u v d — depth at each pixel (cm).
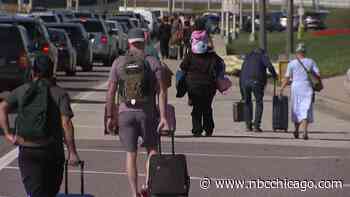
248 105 3916
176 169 1978
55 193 1761
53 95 1719
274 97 3906
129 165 2173
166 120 2177
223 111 4862
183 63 3619
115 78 2177
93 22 9056
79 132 3750
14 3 16600
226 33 14712
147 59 2173
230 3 13325
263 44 7300
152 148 2197
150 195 1986
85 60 7856
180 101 5359
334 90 6075
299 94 3622
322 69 7438
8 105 1725
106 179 2611
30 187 1720
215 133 3803
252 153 3192
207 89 3603
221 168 2845
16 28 4600
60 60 6888
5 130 1736
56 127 1727
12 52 4575
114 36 9569
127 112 2158
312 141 3575
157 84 2177
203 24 3638
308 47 10775
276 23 19300
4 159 2947
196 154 3144
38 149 1709
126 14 14200
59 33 7000
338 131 4003
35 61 1733
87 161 2945
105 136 3616
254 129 3906
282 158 3084
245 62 3912
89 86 6334
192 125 3756
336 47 10575
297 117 3634
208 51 3603
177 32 9812
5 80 4569
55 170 1745
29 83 1736
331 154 3198
